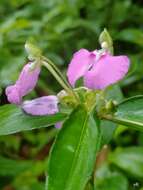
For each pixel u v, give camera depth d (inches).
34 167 11.9
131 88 16.2
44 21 16.4
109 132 8.0
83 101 7.1
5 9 20.5
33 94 13.1
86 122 6.6
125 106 7.3
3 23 16.1
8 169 10.7
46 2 18.7
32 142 14.1
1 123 7.2
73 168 6.3
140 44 16.2
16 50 15.7
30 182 11.7
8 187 11.7
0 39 15.1
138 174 11.2
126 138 14.3
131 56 15.6
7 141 13.5
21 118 7.2
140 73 14.6
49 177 6.2
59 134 6.5
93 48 17.8
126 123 7.1
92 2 19.6
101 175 10.9
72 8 17.7
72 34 17.1
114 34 17.9
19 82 7.1
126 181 10.3
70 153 6.4
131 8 19.8
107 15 19.4
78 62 6.9
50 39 16.2
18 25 15.3
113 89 8.5
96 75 6.6
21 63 13.9
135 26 19.7
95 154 6.3
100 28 19.1
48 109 7.1
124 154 11.4
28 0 19.0
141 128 7.0
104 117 7.1
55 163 6.3
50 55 15.8
